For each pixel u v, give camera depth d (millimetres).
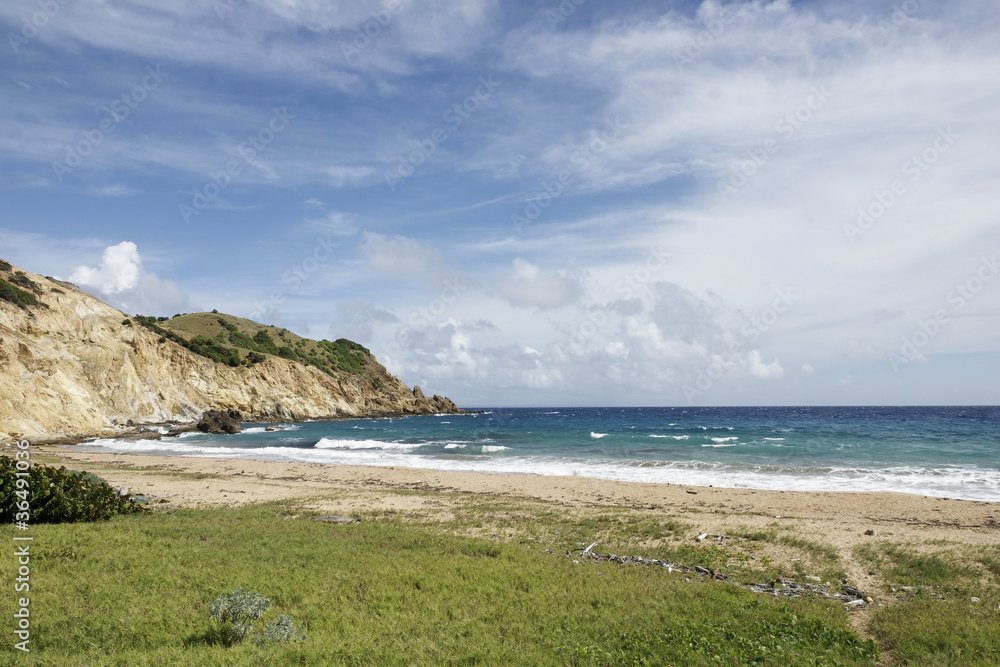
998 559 12039
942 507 18703
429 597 8906
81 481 14430
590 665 6441
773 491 22047
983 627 7770
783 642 7133
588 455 37844
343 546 12023
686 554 12773
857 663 6691
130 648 6629
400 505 18844
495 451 41812
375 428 73438
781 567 11883
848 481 25344
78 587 8305
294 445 48375
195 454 39969
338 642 6867
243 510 16750
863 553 12695
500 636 7336
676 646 6973
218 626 7223
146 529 12633
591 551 12953
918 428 64750
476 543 12898
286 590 8859
